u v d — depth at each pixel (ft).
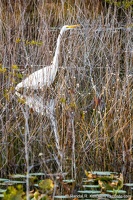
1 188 53.06
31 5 108.68
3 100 75.97
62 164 59.62
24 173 59.11
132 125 64.59
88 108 76.33
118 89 73.00
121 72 90.43
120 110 68.08
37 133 68.54
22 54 87.71
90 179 53.67
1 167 61.11
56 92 77.10
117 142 64.90
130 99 71.00
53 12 112.88
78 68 83.51
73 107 68.13
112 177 52.34
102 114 72.54
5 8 106.83
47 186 47.03
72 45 92.89
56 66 81.82
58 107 70.64
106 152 64.54
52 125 68.03
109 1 108.68
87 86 81.82
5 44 88.89
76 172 59.16
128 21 99.04
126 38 95.61
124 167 60.59
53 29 98.68
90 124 69.36
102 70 86.99
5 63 83.20
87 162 62.90
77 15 97.81
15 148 67.77
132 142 65.51
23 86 73.10
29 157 63.87
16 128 68.39
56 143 63.62
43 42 85.20
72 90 70.95
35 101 70.54
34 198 46.24
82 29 95.61
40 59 84.74
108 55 91.04
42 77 78.28
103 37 96.12
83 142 65.51
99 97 69.36
